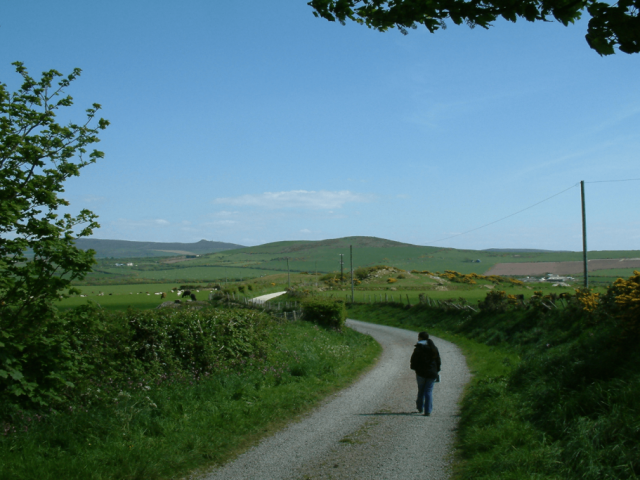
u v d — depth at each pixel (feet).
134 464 20.62
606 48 10.49
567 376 28.68
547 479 17.42
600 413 21.66
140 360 34.45
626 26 9.87
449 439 25.31
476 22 11.32
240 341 44.50
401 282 286.46
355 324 141.28
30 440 20.38
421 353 32.17
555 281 345.31
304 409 33.71
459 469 20.47
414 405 34.94
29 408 22.70
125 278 572.92
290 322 80.89
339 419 30.66
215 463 22.31
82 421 23.09
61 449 20.99
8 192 22.12
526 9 10.83
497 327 81.05
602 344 31.55
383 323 143.43
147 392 30.32
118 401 27.07
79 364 26.37
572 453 18.86
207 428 26.81
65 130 24.81
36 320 22.45
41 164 24.22
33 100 24.70
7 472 17.44
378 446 24.43
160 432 25.48
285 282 327.88
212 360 39.24
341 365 54.24
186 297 226.99
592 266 461.78
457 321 104.42
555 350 45.44
